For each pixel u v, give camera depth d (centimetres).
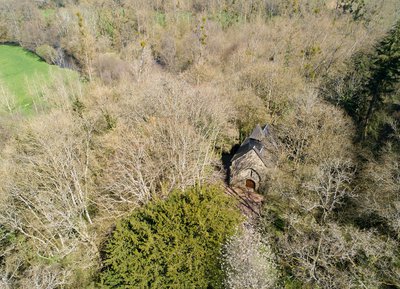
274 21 9819
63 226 3094
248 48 7956
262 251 2650
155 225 2620
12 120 5694
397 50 4225
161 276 2433
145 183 3366
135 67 7194
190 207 2698
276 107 5444
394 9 9194
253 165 4462
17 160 3894
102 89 6306
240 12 10550
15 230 3322
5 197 3098
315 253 3003
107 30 10206
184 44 9050
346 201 3431
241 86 5919
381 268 2575
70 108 5881
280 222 3547
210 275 2425
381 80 4375
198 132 4462
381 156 3625
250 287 2253
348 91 5106
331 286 2519
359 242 2667
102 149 4125
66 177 3231
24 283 2653
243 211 4112
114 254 2519
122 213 3148
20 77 8338
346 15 9469
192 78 6681
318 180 3225
